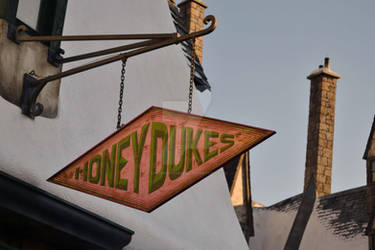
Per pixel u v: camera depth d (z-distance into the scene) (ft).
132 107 23.89
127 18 25.21
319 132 60.03
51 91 19.97
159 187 15.51
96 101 22.20
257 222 53.31
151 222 23.04
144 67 25.29
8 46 18.35
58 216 18.86
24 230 19.04
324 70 61.11
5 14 18.34
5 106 18.34
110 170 16.35
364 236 47.16
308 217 51.47
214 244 26.25
